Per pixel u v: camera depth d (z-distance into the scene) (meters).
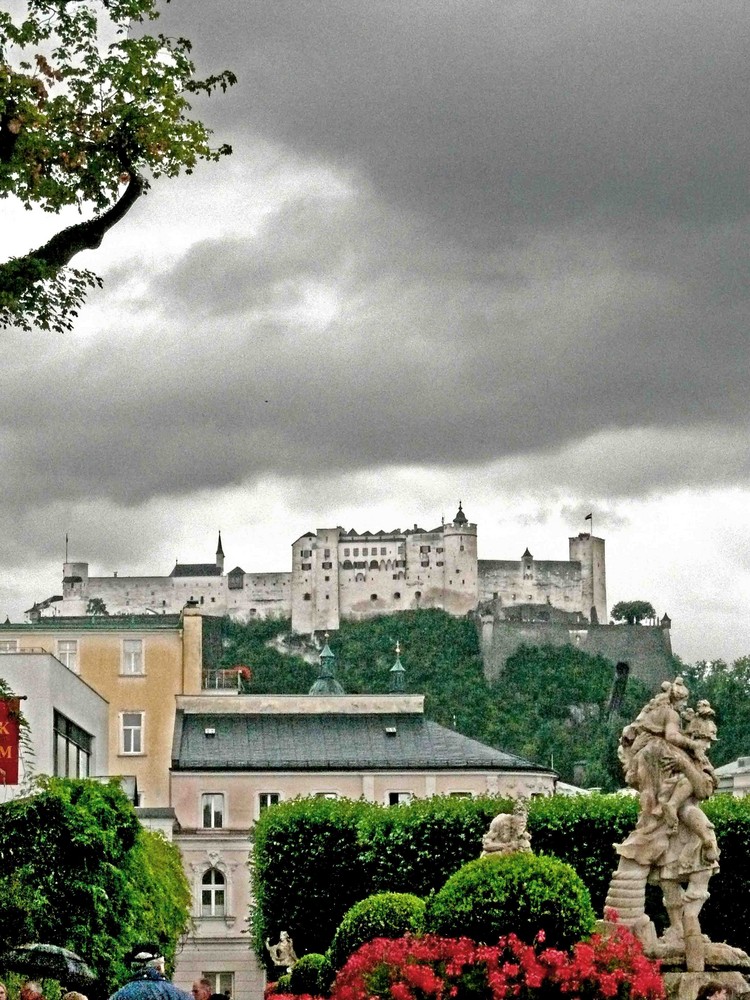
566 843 99.56
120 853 78.31
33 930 73.44
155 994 45.50
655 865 58.25
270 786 163.12
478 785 164.25
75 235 55.44
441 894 52.91
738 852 95.19
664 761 58.12
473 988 48.50
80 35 55.12
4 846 74.50
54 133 54.56
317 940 111.31
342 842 111.94
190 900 116.06
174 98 55.69
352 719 170.00
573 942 51.53
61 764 111.81
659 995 48.59
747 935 94.62
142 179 56.34
